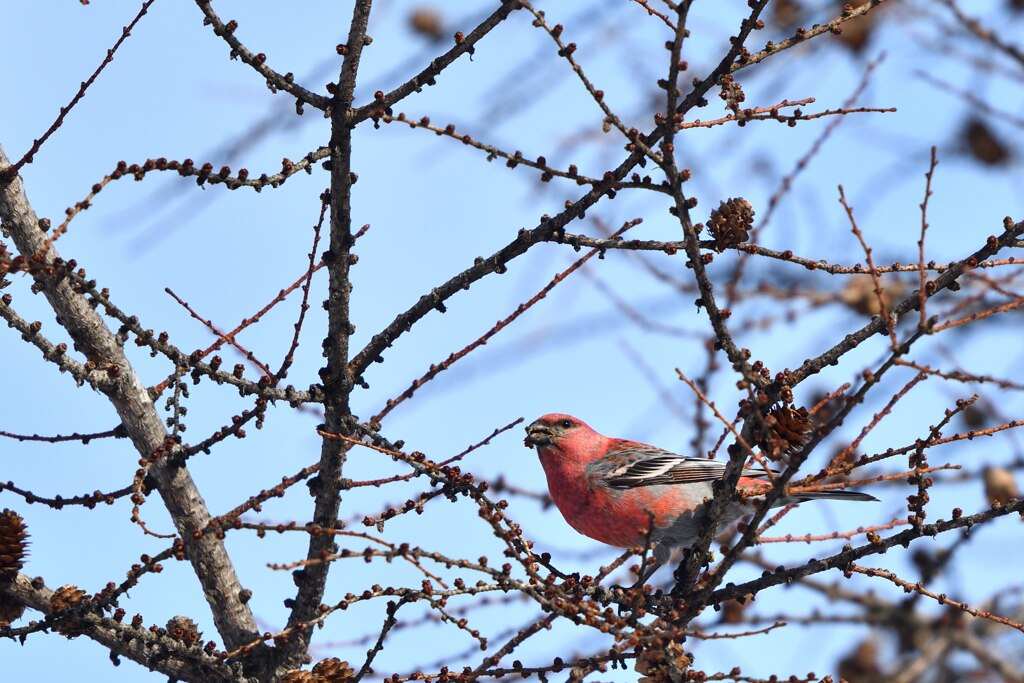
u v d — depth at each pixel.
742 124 9.23
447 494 9.87
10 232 10.34
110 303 9.60
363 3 9.34
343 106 9.48
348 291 10.10
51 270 9.33
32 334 10.17
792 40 9.49
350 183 9.78
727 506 10.28
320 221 9.81
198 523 10.70
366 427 10.23
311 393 10.23
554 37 8.75
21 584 10.16
